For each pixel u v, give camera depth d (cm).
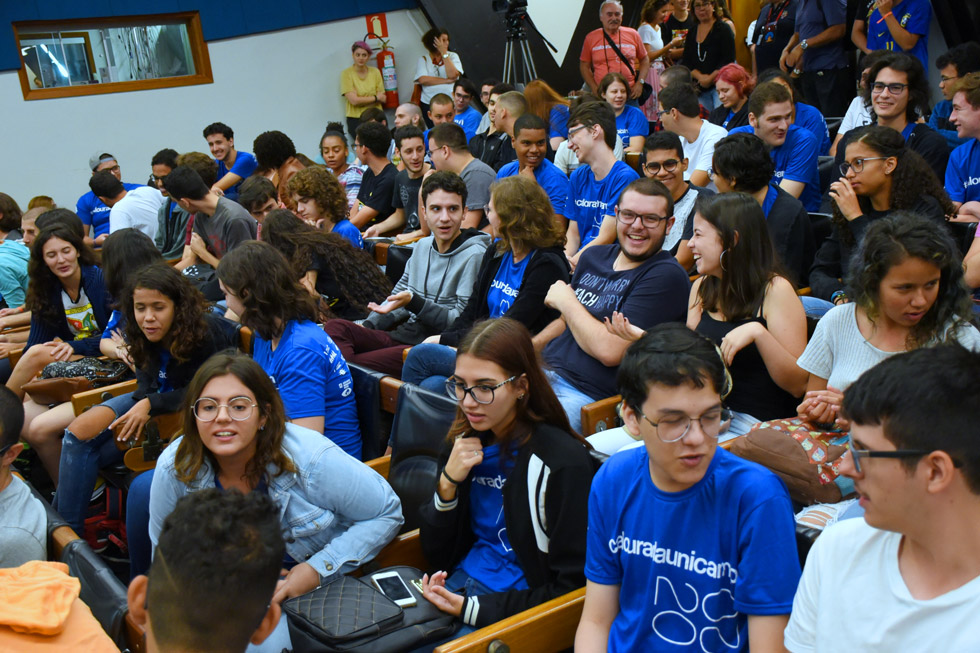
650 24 873
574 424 275
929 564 110
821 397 201
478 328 197
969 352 107
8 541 221
